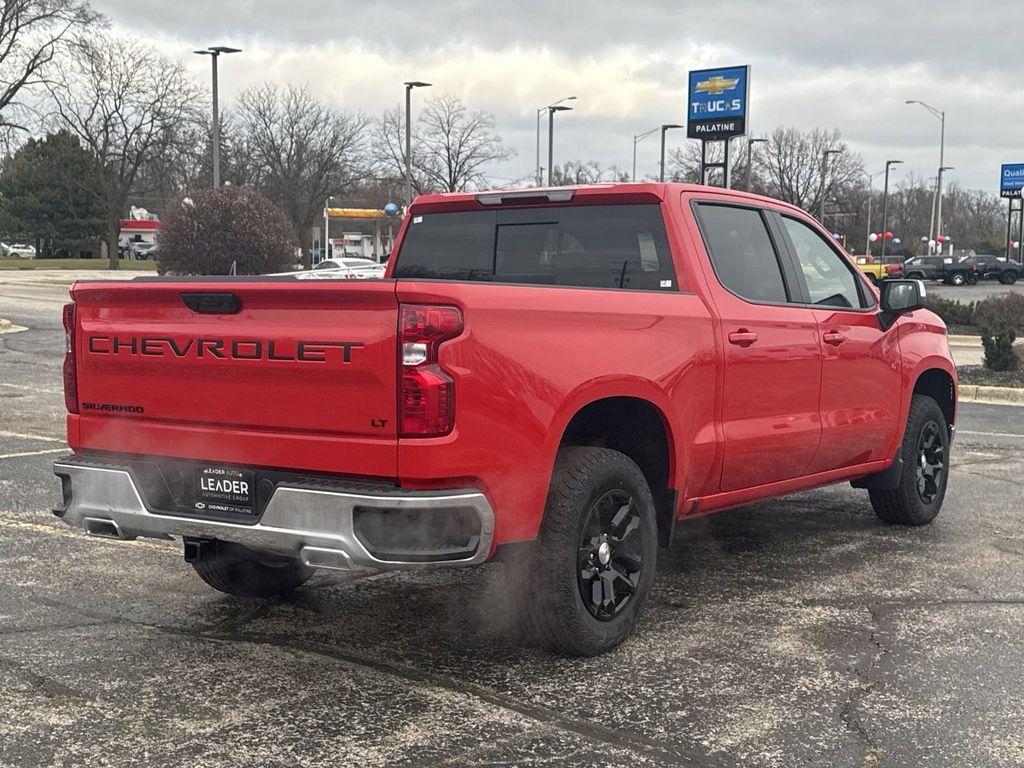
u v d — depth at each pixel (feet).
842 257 21.30
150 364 14.79
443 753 12.12
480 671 14.73
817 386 19.51
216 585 17.57
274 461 13.80
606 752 12.19
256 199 125.18
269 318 13.79
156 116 217.97
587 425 16.35
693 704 13.62
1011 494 27.20
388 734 12.63
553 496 14.51
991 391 47.98
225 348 14.06
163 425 14.80
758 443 17.97
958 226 395.75
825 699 13.82
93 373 15.46
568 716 13.20
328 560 13.28
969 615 17.38
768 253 19.25
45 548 21.08
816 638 16.20
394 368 12.91
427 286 12.97
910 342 22.52
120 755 12.04
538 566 14.46
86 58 178.81
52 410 39.88
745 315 17.81
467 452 13.20
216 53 131.03
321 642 15.89
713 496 17.70
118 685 14.12
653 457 16.74
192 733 12.64
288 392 13.69
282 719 13.05
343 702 13.60
